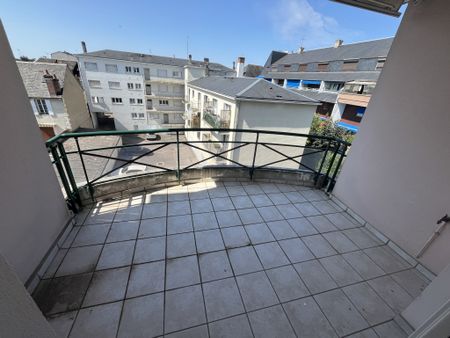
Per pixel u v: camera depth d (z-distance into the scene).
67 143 9.80
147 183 2.34
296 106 7.82
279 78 22.22
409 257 1.68
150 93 19.20
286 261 1.62
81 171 6.88
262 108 7.57
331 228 2.04
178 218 1.97
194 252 1.62
